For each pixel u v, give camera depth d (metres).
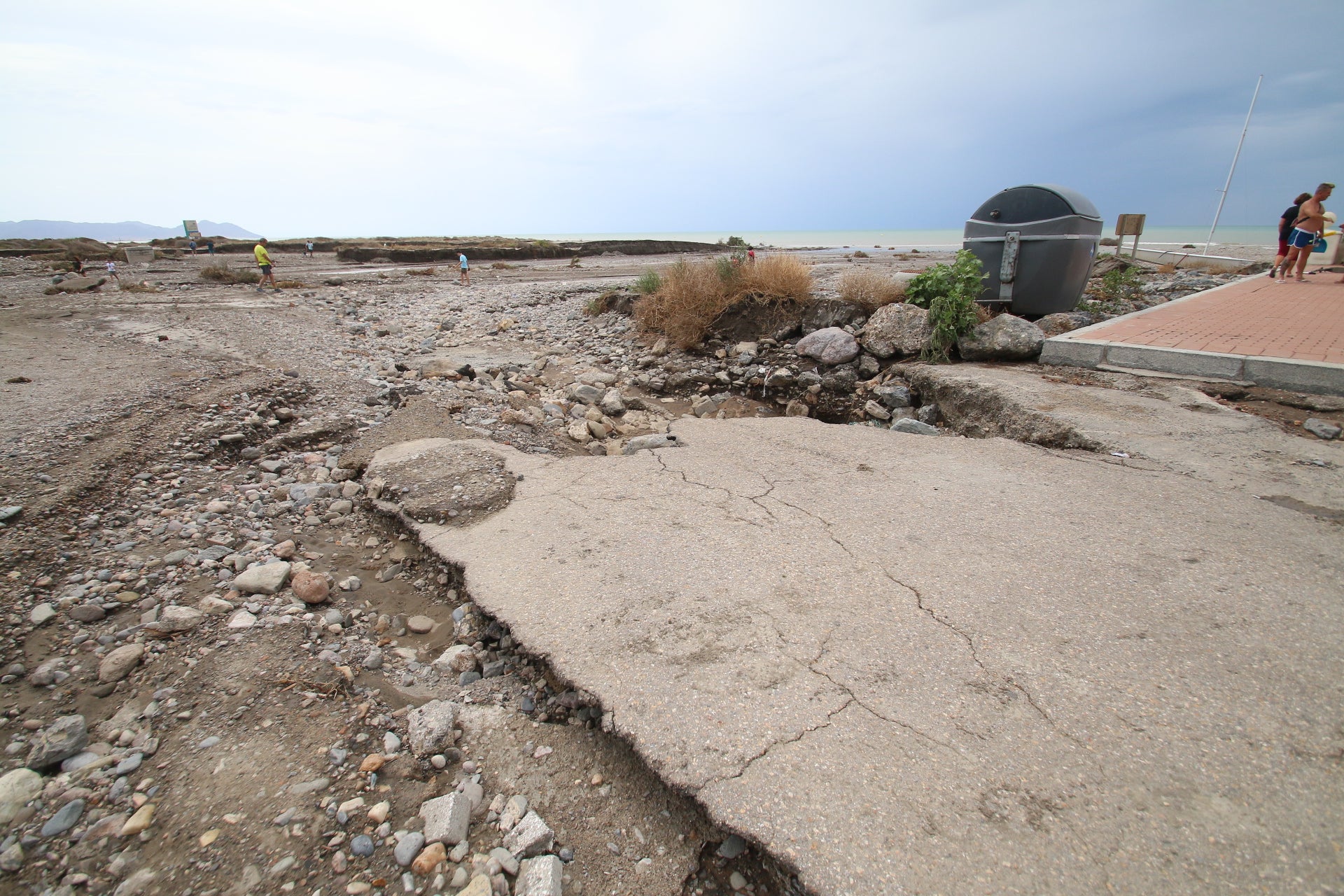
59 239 41.38
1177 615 2.86
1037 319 9.10
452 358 9.83
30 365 7.49
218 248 41.75
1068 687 2.48
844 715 2.41
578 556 3.61
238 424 5.82
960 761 2.20
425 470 4.82
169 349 8.59
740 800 2.12
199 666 2.99
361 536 4.38
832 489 4.37
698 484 4.54
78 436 5.18
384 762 2.51
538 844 2.20
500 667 3.09
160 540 4.05
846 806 2.07
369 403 6.93
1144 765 2.15
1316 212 11.29
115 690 2.87
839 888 1.84
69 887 2.02
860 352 8.55
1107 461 4.64
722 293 10.34
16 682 2.86
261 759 2.50
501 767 2.53
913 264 22.28
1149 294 12.62
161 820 2.24
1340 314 8.16
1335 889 1.76
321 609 3.60
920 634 2.81
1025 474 4.48
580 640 2.90
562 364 9.98
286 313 12.89
